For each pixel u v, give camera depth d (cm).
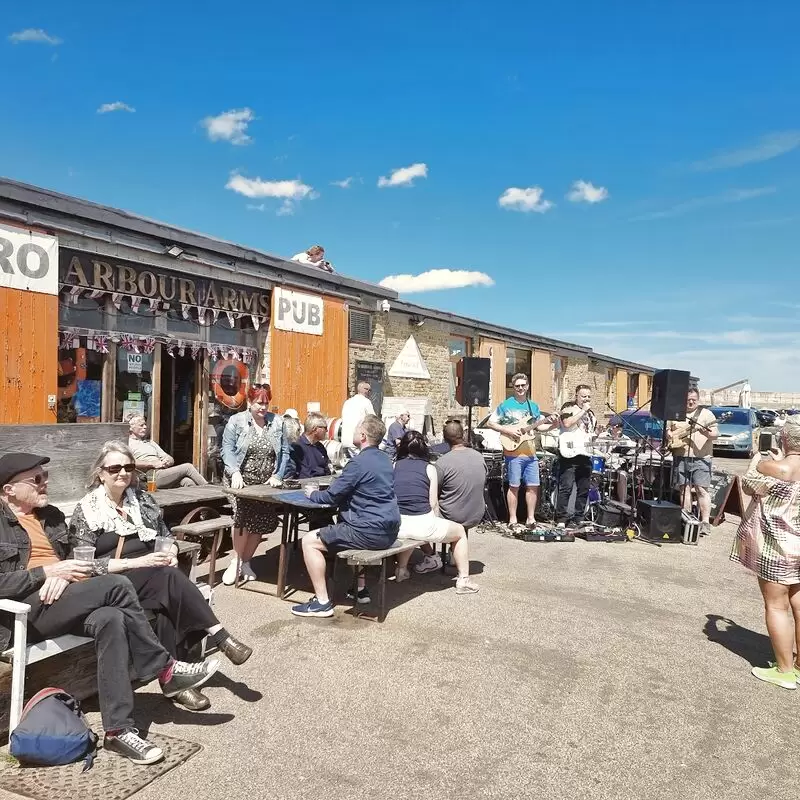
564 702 366
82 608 304
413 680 387
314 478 629
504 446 806
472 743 320
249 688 371
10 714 293
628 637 470
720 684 397
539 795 280
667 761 311
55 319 670
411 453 577
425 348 1423
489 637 460
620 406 2683
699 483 853
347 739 319
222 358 927
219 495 570
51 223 664
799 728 346
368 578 600
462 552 559
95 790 268
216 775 285
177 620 352
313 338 1050
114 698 295
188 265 834
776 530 396
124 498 385
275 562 642
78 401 738
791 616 402
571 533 787
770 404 4566
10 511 322
